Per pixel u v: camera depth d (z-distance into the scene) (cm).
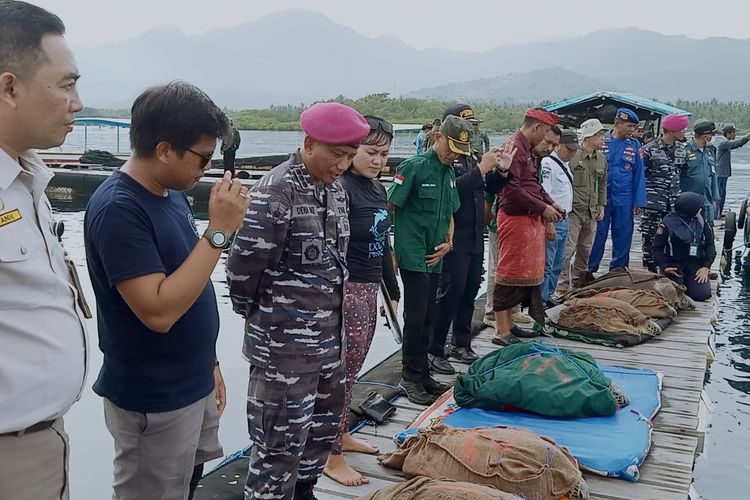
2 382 171
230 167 1112
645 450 354
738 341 757
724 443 514
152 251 207
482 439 315
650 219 802
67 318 185
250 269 250
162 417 220
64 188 1905
